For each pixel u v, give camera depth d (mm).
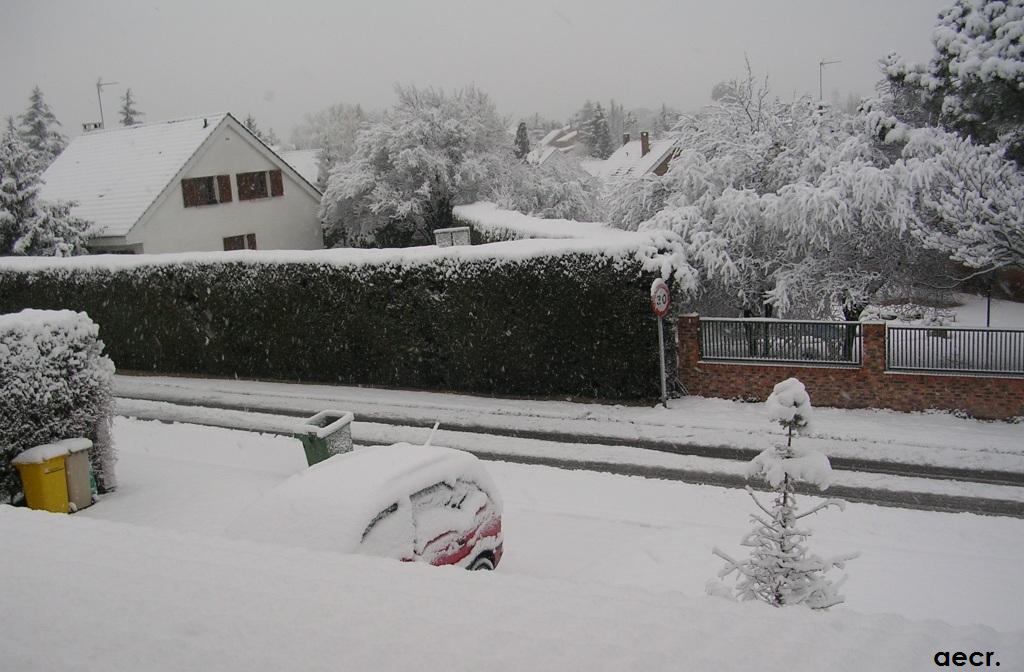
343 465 8633
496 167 40906
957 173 19688
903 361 16594
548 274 18859
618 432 16172
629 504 12062
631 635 5047
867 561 9727
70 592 5945
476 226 30688
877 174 19828
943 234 19312
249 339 23453
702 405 17797
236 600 5703
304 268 22203
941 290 21781
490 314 19766
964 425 15688
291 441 16375
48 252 32156
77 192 37781
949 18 24891
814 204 20188
